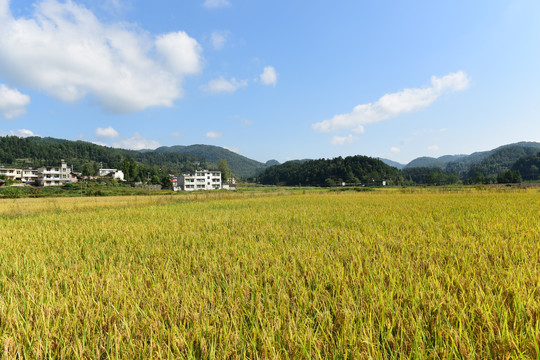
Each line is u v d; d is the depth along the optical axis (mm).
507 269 3527
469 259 3965
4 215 14523
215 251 5047
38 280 3549
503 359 1788
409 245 5047
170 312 2570
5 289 3334
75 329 2230
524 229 6113
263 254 4680
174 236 6805
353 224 7910
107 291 3008
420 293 2719
